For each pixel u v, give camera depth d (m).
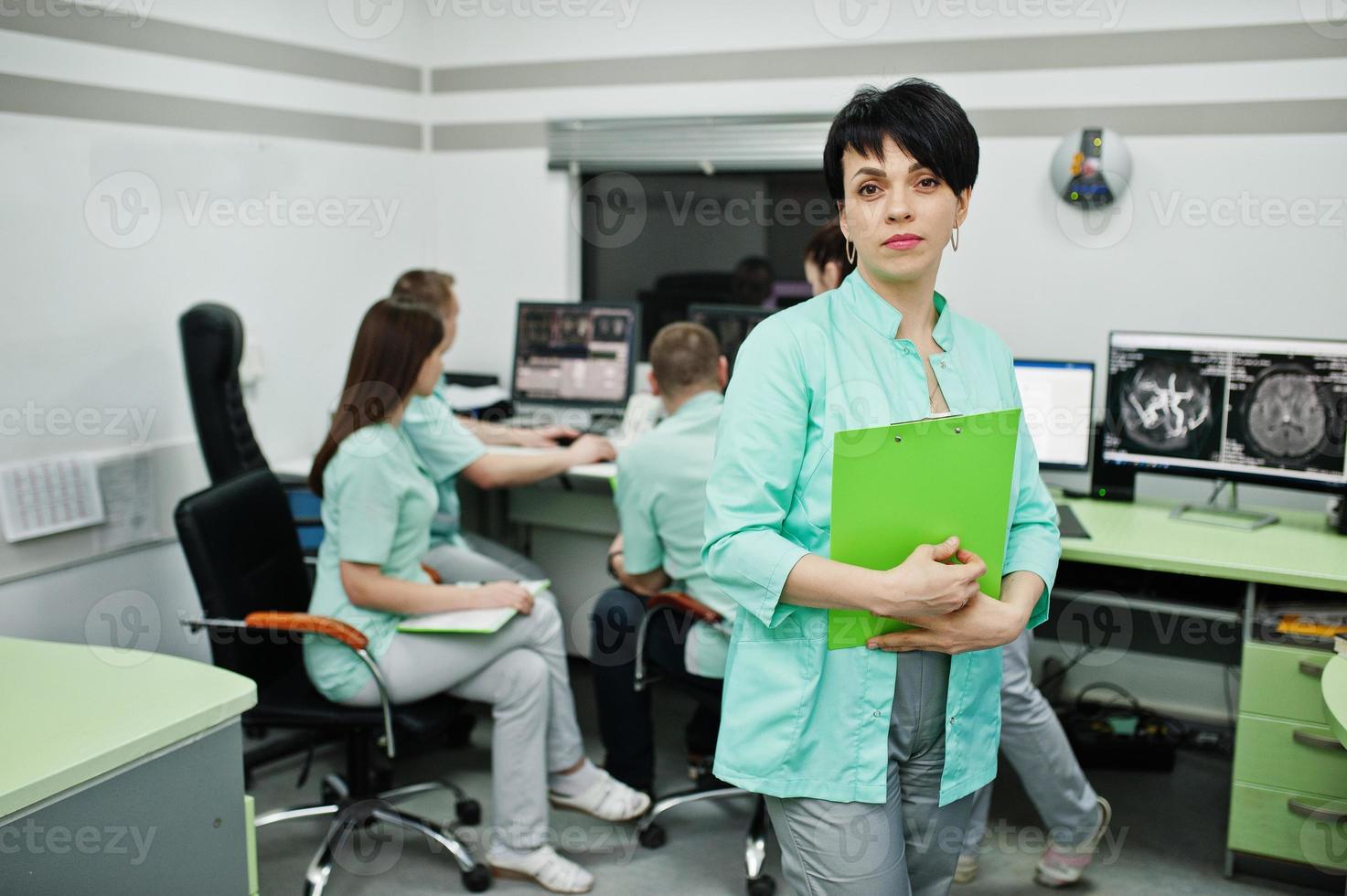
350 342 3.81
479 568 2.93
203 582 2.21
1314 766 2.35
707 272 3.85
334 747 3.15
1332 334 2.98
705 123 3.63
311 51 3.53
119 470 2.93
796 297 3.67
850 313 1.31
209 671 1.62
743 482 1.25
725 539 1.24
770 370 1.26
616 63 3.75
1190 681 3.29
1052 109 3.17
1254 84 2.96
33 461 2.72
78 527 2.82
